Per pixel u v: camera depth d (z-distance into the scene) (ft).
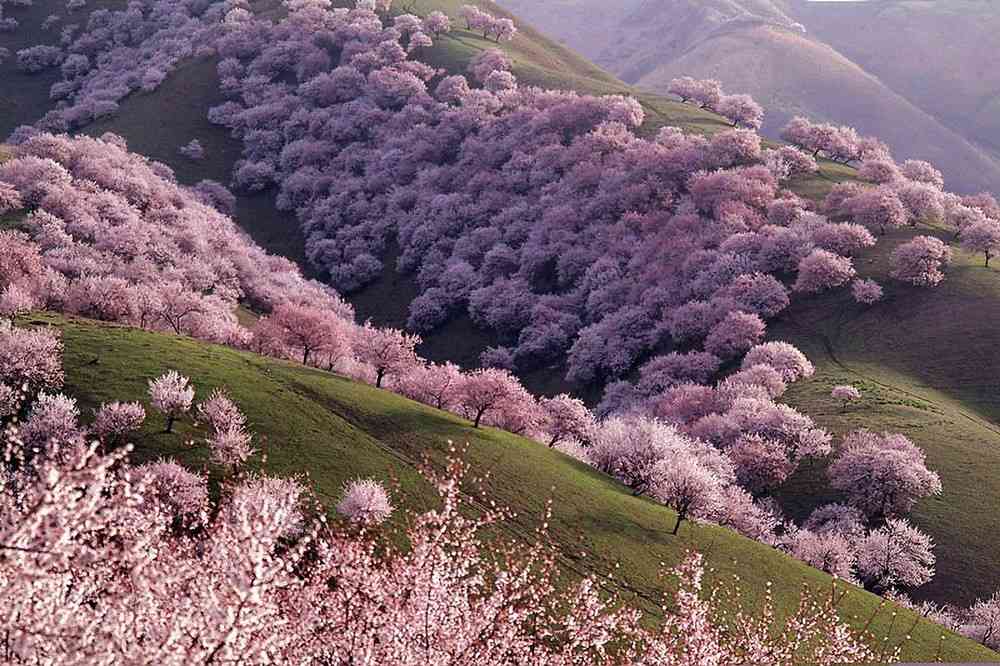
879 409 292.81
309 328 253.24
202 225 402.31
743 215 434.71
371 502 143.33
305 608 64.90
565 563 156.66
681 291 405.18
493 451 202.59
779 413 274.57
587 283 445.78
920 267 367.25
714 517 213.66
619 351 388.78
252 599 44.19
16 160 370.73
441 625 70.64
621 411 339.57
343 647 65.62
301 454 174.19
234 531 50.29
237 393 191.42
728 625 135.54
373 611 68.08
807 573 185.16
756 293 376.27
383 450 187.21
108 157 425.28
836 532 226.79
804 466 266.77
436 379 250.16
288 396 198.49
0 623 39.83
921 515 240.53
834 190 450.71
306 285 449.06
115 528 46.50
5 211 331.36
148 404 176.45
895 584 220.23
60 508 37.81
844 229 396.98
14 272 240.53
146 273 298.97
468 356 449.06
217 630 43.68
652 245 439.63
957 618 205.36
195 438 168.66
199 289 329.72
